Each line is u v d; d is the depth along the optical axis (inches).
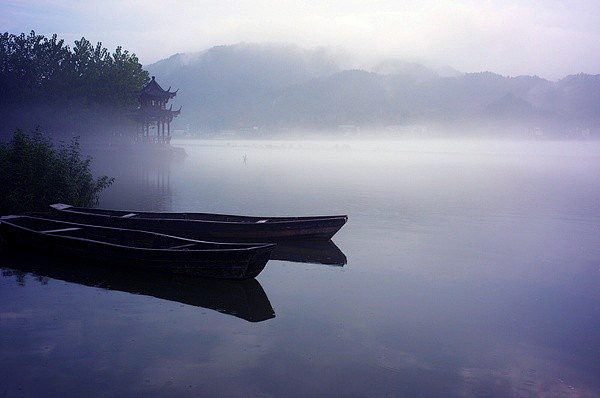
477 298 602.2
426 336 479.5
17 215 860.6
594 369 421.1
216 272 615.8
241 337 460.1
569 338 486.0
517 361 432.8
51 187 1027.9
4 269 658.2
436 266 748.6
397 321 516.1
